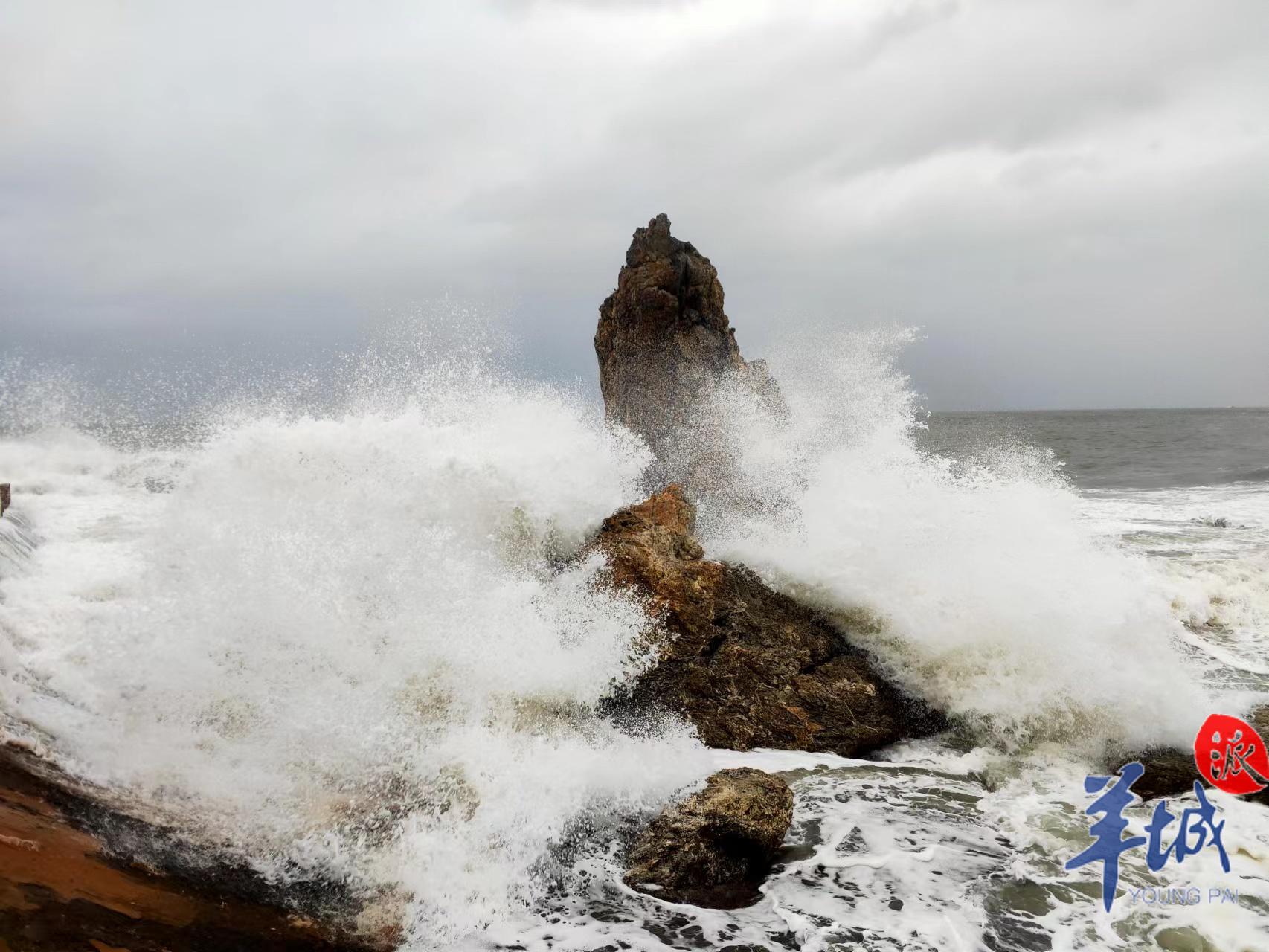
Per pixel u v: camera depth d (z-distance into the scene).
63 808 3.73
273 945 3.42
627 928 3.96
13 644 5.10
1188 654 8.42
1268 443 46.72
